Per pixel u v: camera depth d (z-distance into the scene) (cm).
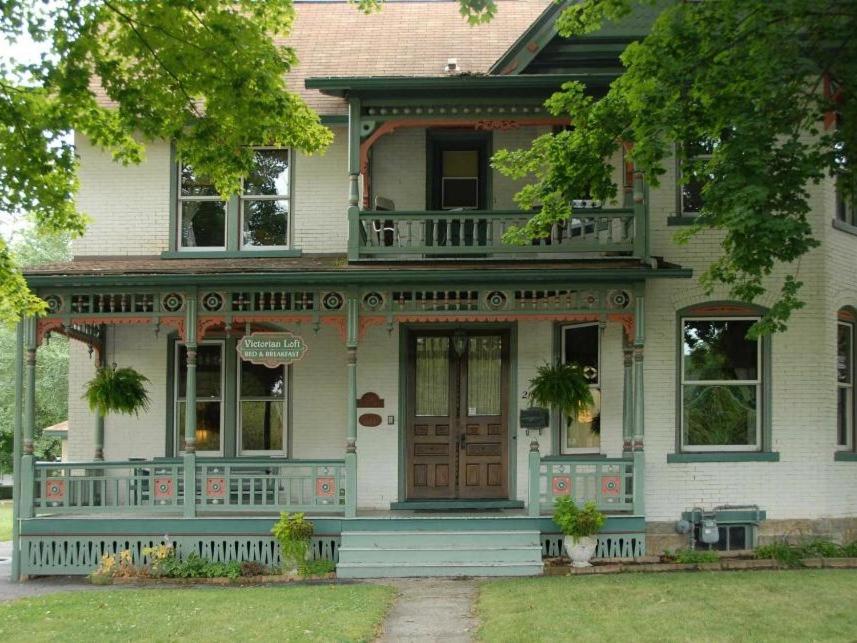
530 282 1339
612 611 981
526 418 1471
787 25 1016
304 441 1530
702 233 1427
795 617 932
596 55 1440
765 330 1005
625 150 1412
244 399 1545
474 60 1691
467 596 1127
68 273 1338
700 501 1402
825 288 1428
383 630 949
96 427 1540
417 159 1570
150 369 1553
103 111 1170
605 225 1459
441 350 1539
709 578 1177
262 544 1349
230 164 1180
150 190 1559
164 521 1352
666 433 1410
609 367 1450
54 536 1351
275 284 1357
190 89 1114
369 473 1510
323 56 1727
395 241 1413
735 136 980
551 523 1334
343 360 1542
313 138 1202
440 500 1503
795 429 1417
